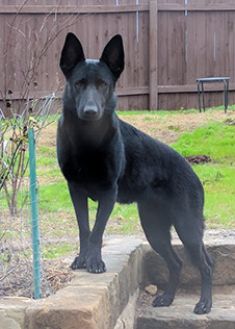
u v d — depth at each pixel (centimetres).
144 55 1756
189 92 1789
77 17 1562
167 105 1777
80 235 600
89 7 1708
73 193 603
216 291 721
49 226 821
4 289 554
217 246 717
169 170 655
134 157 630
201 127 1344
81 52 591
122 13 1738
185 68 1789
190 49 1791
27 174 859
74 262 595
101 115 565
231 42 1817
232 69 1823
